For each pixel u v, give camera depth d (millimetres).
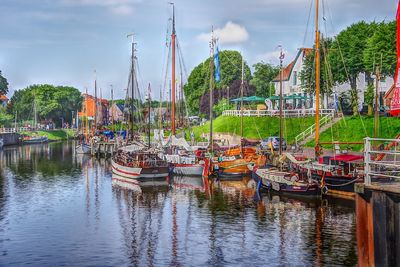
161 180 58500
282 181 45938
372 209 17469
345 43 84750
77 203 45094
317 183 44250
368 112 77625
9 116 174000
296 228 34188
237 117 93625
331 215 37719
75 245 31547
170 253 29625
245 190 50438
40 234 34250
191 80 144625
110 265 27688
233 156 61406
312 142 73812
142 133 106250
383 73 77438
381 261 17141
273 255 28641
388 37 74562
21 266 27672
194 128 106000
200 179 59219
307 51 103812
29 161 87188
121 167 61062
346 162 44250
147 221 37531
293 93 105938
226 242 31391
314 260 27594
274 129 85188
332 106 91312
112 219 38469
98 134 117500
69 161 87062
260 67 127500
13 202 45906
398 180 22609
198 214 39312
